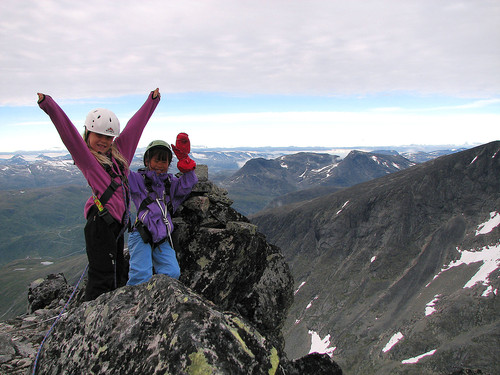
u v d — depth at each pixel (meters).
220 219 3.72
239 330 1.60
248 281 3.77
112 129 2.35
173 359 1.45
